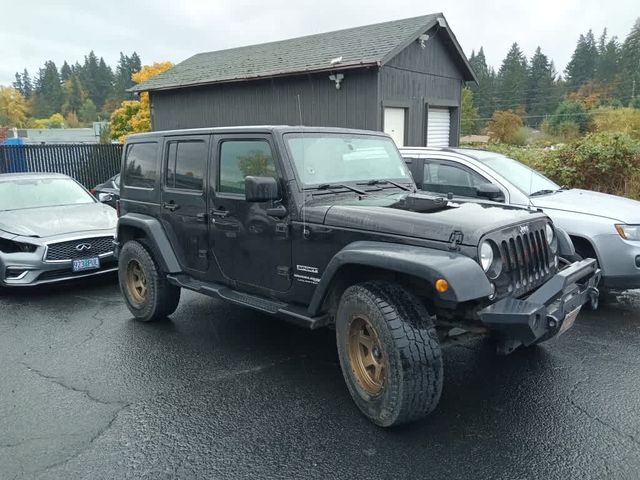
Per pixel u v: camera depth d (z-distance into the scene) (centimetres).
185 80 1620
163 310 536
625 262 532
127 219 545
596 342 477
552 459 302
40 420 353
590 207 573
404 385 309
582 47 8344
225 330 528
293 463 302
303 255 389
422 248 325
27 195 798
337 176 425
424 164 675
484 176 629
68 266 666
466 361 443
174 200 500
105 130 4281
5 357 464
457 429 336
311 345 486
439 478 287
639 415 349
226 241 451
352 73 1268
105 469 298
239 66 1571
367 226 351
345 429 337
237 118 1530
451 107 1555
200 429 340
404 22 1451
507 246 334
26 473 295
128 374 425
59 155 1559
